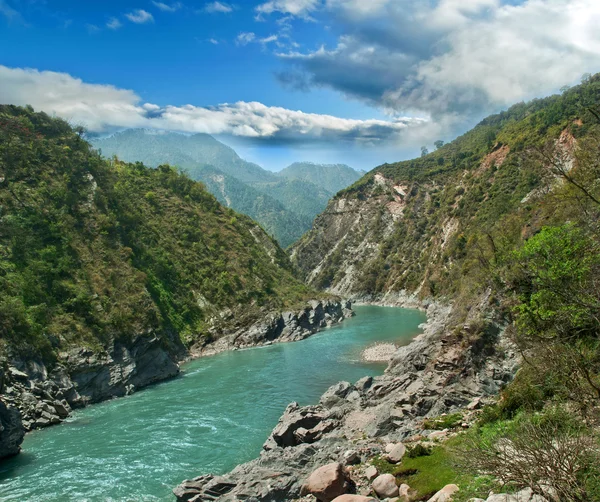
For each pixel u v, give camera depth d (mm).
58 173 67312
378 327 86375
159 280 72438
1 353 38750
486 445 14023
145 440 32312
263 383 48062
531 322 23328
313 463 24125
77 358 44844
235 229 103562
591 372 15305
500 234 58500
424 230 148375
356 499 16047
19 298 46031
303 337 78688
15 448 30047
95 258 59906
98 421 37438
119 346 50219
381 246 158125
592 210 22078
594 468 10320
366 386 40812
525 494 11227
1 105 71625
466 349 37875
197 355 67250
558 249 23594
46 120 76062
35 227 56438
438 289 111562
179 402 42250
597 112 14961
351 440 27578
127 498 23641
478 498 12820
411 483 17891
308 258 193875
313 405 37906
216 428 34406
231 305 81625
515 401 20953
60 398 40438
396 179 184000
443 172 169375
